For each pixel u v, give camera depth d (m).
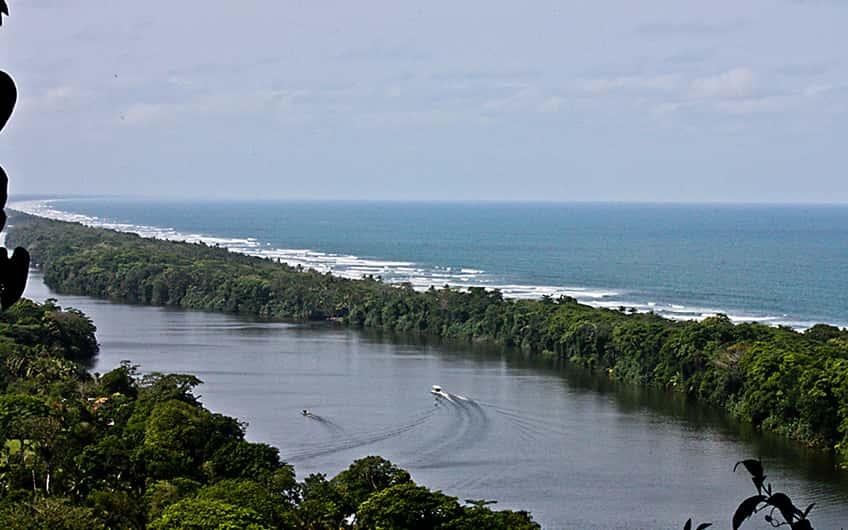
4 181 5.52
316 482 56.94
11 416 59.72
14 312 107.25
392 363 115.19
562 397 97.75
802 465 73.88
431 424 85.25
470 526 48.47
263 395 95.25
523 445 78.88
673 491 66.94
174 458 58.34
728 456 76.25
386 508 49.53
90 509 45.94
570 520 60.62
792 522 7.50
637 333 107.62
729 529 58.47
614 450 77.69
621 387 103.62
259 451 60.72
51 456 55.31
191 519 44.62
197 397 84.44
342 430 82.50
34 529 42.44
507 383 104.50
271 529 45.66
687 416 90.25
